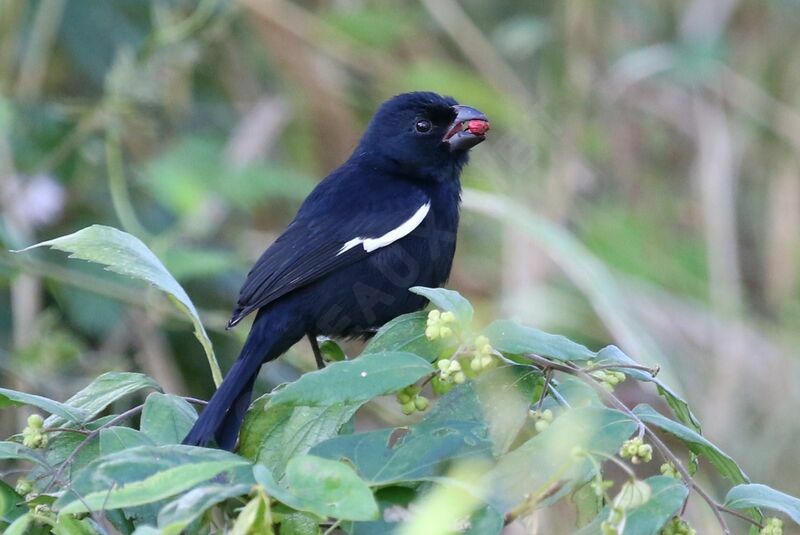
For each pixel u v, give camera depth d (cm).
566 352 528
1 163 1111
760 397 1159
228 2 1201
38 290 1095
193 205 1048
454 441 493
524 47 1308
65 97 1237
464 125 873
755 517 552
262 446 566
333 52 1243
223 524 516
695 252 1239
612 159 1314
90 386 612
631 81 1298
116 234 623
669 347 1173
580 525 545
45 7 1173
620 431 503
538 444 496
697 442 526
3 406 597
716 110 1299
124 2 1224
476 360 514
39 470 575
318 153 1227
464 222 1252
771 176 1324
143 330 1083
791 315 1239
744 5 1377
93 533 503
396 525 478
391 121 877
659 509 481
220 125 1232
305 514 486
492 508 466
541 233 1035
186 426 599
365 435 493
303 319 788
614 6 1350
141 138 1169
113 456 469
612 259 1220
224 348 1136
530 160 1264
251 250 1183
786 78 1367
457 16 1284
